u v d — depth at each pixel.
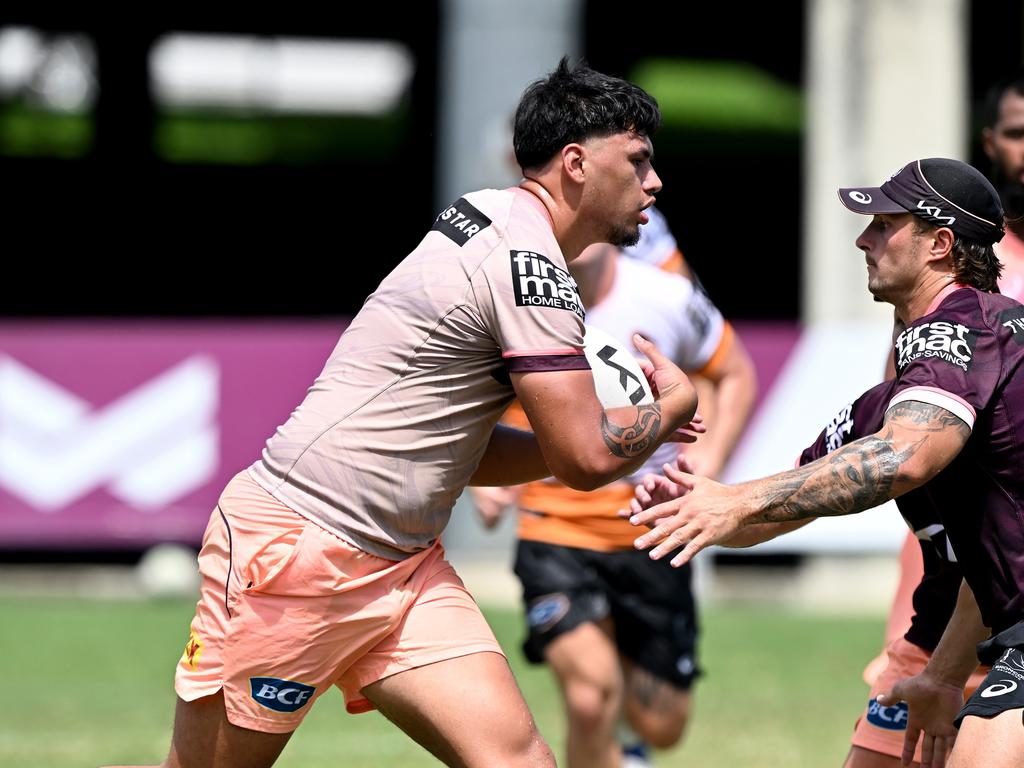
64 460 43.41
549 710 31.84
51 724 29.42
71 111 121.69
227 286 103.06
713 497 15.19
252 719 15.95
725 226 110.75
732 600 48.56
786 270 108.44
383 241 109.25
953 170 15.67
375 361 15.93
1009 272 19.14
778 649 38.78
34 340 43.28
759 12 126.38
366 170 118.31
